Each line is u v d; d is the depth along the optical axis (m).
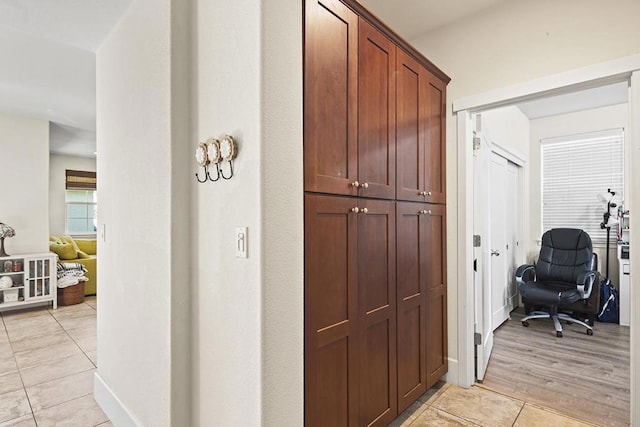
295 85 1.32
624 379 2.55
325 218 1.47
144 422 1.71
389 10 2.38
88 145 5.99
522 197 4.63
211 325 1.43
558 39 2.09
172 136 1.53
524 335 3.54
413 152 2.14
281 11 1.27
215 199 1.42
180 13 1.55
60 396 2.32
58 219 6.82
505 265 4.08
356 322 1.64
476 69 2.42
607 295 3.95
